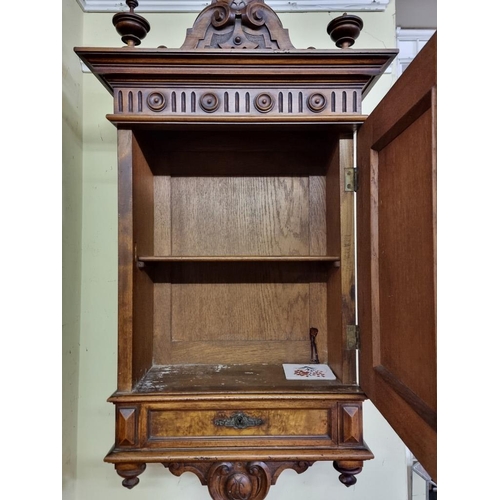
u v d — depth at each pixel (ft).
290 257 3.12
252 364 3.61
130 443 2.78
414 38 4.68
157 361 3.59
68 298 3.82
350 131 3.05
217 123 2.85
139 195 3.08
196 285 3.70
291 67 2.79
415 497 4.39
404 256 2.22
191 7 4.17
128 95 2.83
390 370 2.43
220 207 3.74
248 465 2.87
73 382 3.96
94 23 4.13
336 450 2.81
